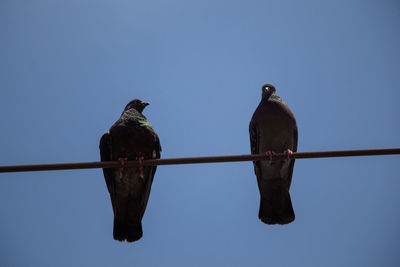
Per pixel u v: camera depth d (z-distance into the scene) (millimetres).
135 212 13086
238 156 10539
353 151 10398
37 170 10086
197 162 10461
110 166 10469
